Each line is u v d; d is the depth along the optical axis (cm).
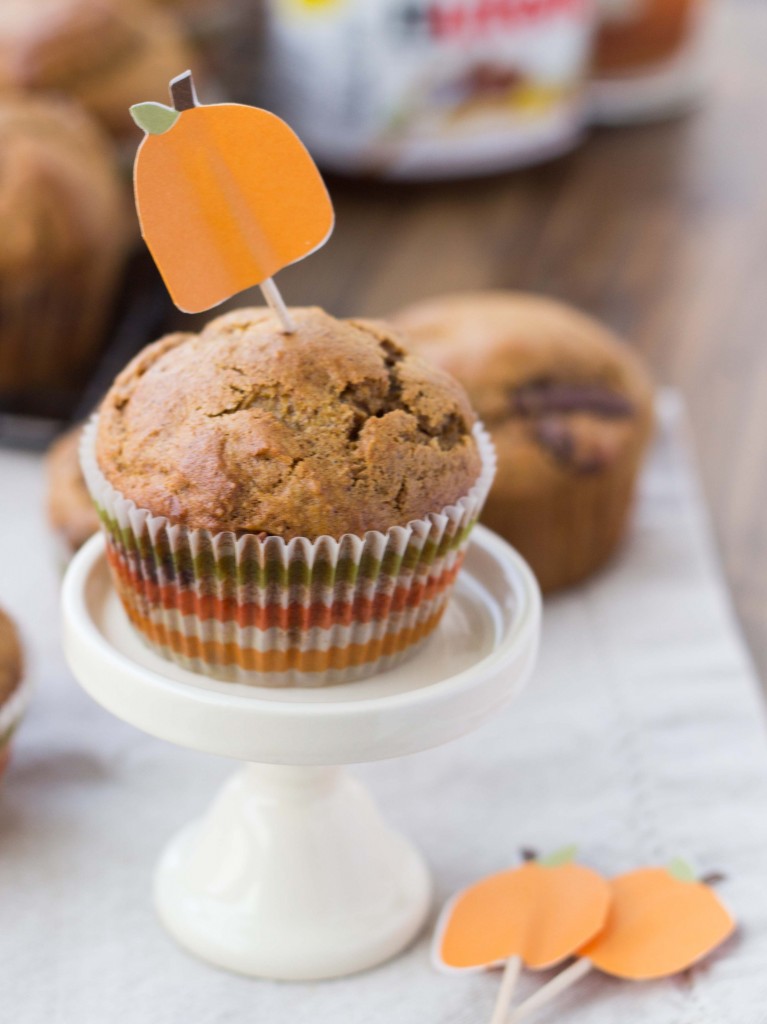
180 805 45
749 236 83
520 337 54
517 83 85
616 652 51
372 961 41
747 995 40
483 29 82
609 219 85
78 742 47
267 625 37
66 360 64
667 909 41
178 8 88
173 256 37
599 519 53
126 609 39
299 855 41
